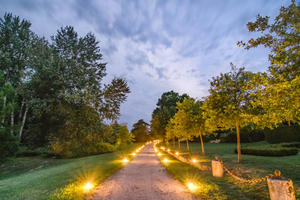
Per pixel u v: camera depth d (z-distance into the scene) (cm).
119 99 2466
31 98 2419
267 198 490
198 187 626
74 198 515
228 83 1046
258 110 910
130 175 905
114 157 1953
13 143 1975
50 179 812
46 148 2630
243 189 586
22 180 910
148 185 692
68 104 2223
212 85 1091
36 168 1797
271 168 803
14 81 2798
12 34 2725
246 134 3086
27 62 2505
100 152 2873
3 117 1991
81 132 2191
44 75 2297
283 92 480
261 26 548
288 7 486
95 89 2466
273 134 2189
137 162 1480
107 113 2384
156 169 1101
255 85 611
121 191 611
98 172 933
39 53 2356
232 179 725
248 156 1293
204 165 1040
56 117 2455
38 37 2944
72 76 2373
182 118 1836
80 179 761
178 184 705
